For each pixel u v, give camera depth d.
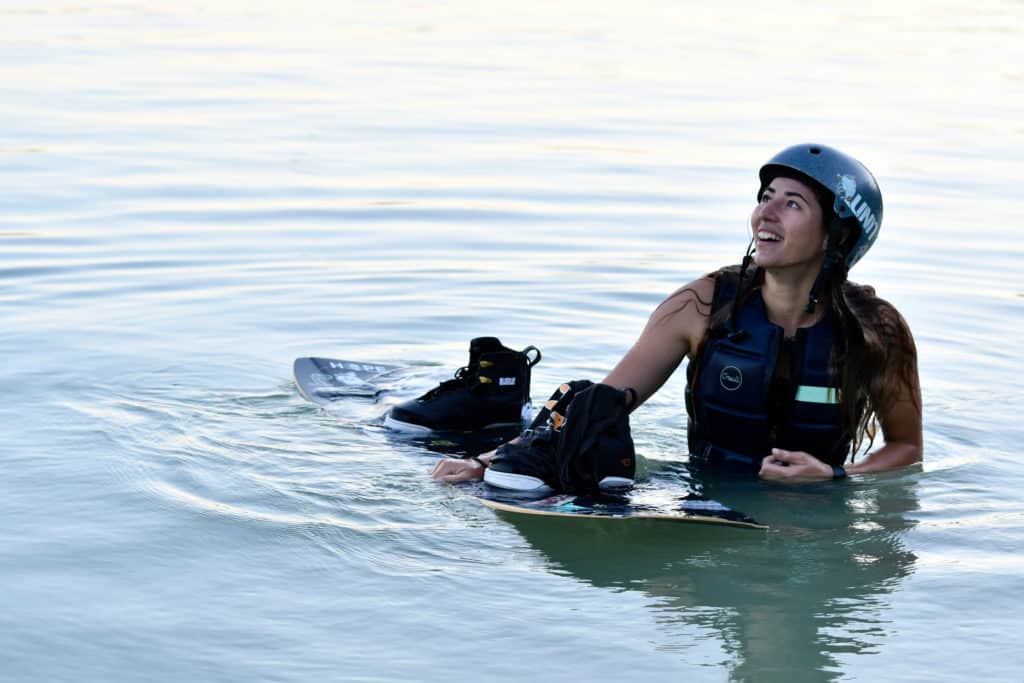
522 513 7.92
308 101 27.92
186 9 44.84
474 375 9.88
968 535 7.73
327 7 47.16
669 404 10.93
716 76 32.94
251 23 41.31
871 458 9.09
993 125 26.45
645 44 39.19
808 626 6.38
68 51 33.69
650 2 53.03
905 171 21.86
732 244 16.73
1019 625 6.41
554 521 7.86
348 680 5.71
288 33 39.19
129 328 12.47
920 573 7.11
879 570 7.14
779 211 8.69
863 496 8.46
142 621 6.28
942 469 9.04
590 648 6.08
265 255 15.73
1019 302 14.16
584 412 8.46
